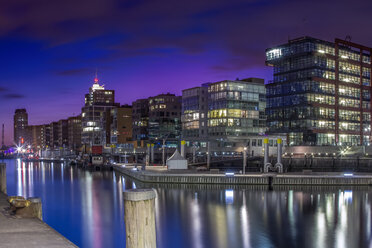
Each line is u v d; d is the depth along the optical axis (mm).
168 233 42531
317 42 164250
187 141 172625
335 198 65938
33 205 13891
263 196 68188
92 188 89438
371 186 79812
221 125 159625
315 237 40844
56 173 142625
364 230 43875
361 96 176250
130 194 7707
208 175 83438
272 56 173875
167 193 72188
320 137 156375
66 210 59031
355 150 134375
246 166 122750
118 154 196375
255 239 40031
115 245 38719
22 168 179625
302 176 80812
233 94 160625
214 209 56562
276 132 167125
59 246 9383
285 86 167125
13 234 10758
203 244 38188
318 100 160000
